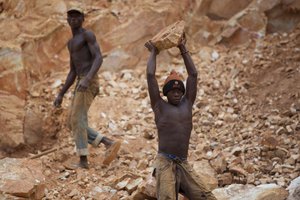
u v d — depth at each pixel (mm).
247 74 22547
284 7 24922
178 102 13758
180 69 23453
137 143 19312
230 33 24750
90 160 18562
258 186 15289
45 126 20875
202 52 24234
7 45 21875
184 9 25016
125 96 21906
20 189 15320
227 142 18812
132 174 17000
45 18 23422
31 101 21531
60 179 17469
